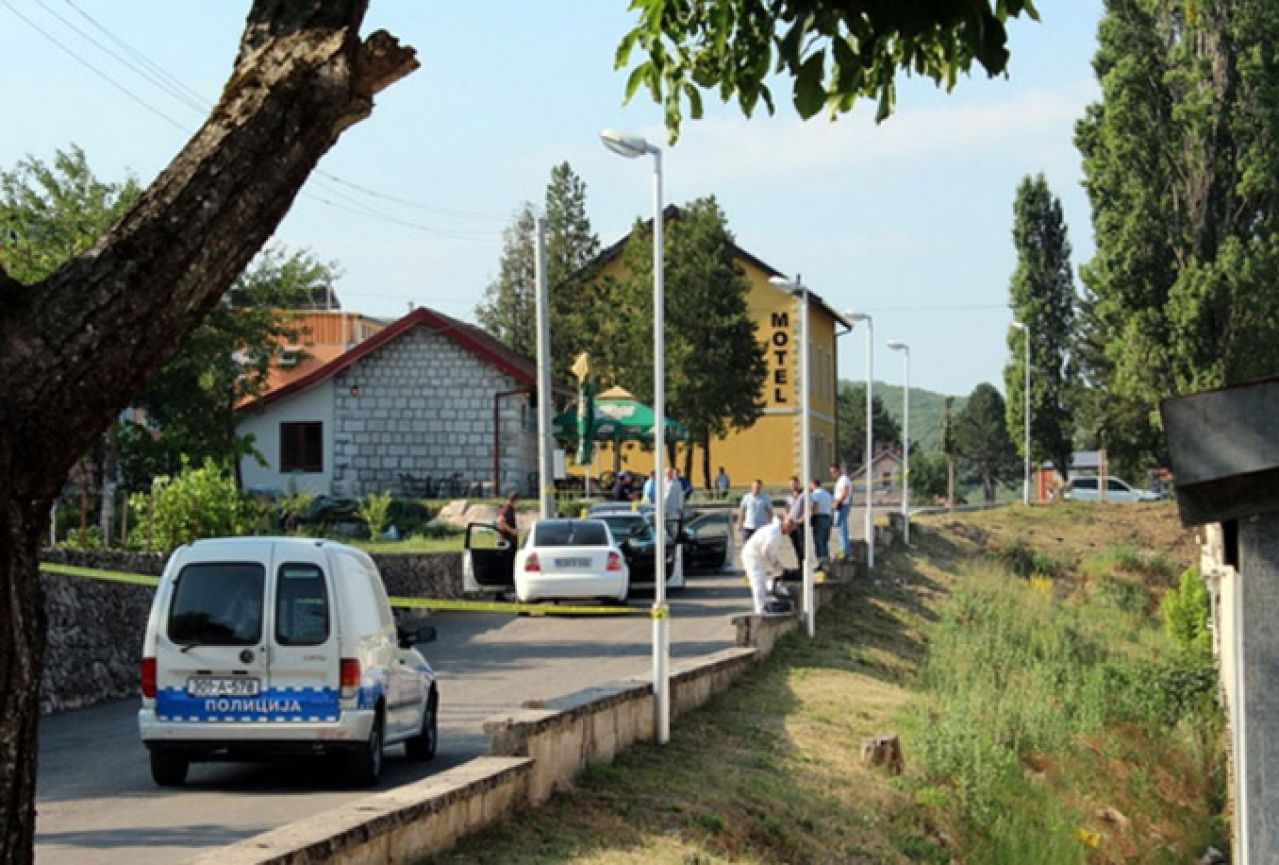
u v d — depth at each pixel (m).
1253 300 59.72
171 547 26.47
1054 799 20.70
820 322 90.44
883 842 15.75
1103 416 77.44
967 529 60.12
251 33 5.43
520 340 83.25
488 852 11.05
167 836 11.70
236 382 39.06
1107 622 43.47
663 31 7.35
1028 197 83.75
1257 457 9.35
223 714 13.75
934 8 5.73
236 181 5.20
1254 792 9.85
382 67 5.44
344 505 47.50
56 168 31.91
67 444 5.03
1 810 4.88
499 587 33.22
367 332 81.31
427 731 15.80
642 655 25.34
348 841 9.21
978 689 25.05
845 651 27.78
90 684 20.80
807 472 31.02
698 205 71.69
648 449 60.88
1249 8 60.69
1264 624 9.84
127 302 5.04
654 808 13.69
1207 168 61.38
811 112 6.03
